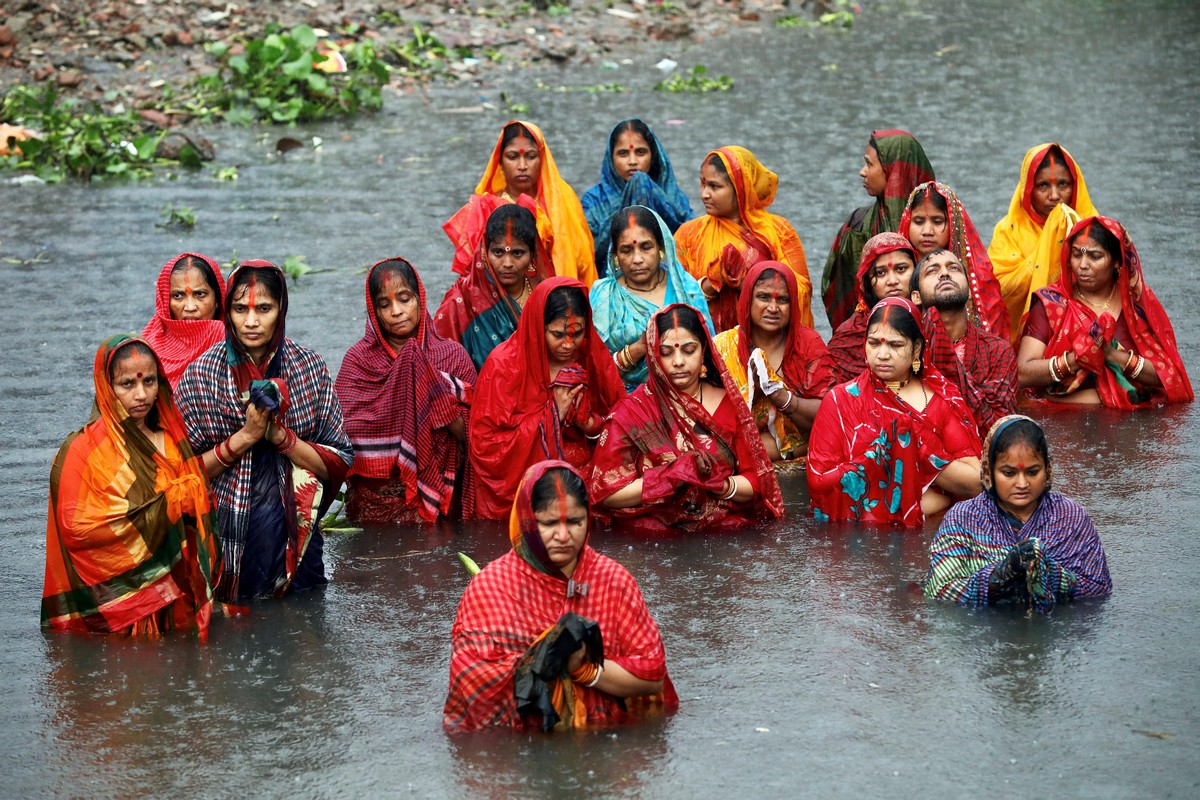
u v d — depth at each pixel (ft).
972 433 47.85
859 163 98.78
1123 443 53.67
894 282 52.90
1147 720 33.27
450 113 118.52
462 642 33.88
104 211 91.76
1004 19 160.25
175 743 33.47
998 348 51.67
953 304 50.37
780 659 37.06
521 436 48.29
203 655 38.45
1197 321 65.98
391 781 31.42
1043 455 39.55
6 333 67.77
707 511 47.32
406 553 46.21
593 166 97.30
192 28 126.41
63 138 103.91
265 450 42.42
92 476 39.50
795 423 52.60
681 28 150.00
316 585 43.39
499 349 49.21
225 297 41.93
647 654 33.76
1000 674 35.76
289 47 118.93
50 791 31.40
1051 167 63.21
